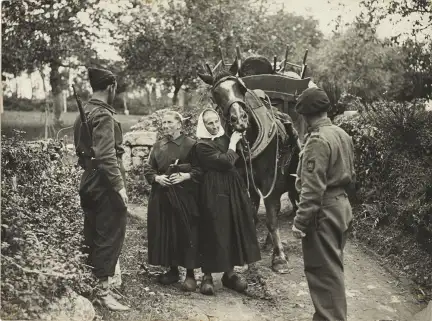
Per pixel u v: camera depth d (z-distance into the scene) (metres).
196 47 9.33
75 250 4.16
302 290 4.93
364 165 6.55
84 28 8.41
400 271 5.34
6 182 4.38
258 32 9.17
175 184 4.59
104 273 4.06
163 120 4.71
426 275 5.11
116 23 8.88
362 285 5.07
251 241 4.61
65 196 5.06
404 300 4.78
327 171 3.70
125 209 4.11
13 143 4.74
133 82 9.73
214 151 4.54
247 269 5.39
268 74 5.87
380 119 6.27
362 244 6.09
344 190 3.81
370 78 7.76
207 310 4.32
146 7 9.12
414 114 6.16
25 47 7.85
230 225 4.56
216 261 4.51
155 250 4.68
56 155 5.46
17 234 3.86
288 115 5.75
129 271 5.10
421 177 5.62
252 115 5.13
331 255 3.73
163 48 9.34
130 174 8.32
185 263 4.58
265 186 5.21
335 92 8.09
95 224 4.12
